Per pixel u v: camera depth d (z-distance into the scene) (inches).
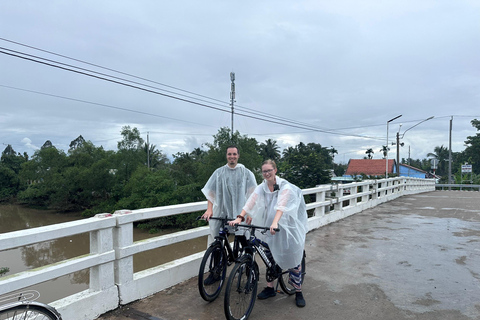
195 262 170.7
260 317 131.5
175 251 838.5
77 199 1627.7
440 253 218.4
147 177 1246.9
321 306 141.2
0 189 2011.6
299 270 141.4
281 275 144.3
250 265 129.8
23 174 1750.7
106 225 129.0
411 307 139.9
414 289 158.9
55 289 593.3
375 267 190.7
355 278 173.5
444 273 180.5
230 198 151.6
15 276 102.2
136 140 1499.8
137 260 771.4
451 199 554.3
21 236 101.7
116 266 135.5
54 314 96.1
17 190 2065.7
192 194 1138.7
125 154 1469.0
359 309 138.4
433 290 157.6
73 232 116.5
